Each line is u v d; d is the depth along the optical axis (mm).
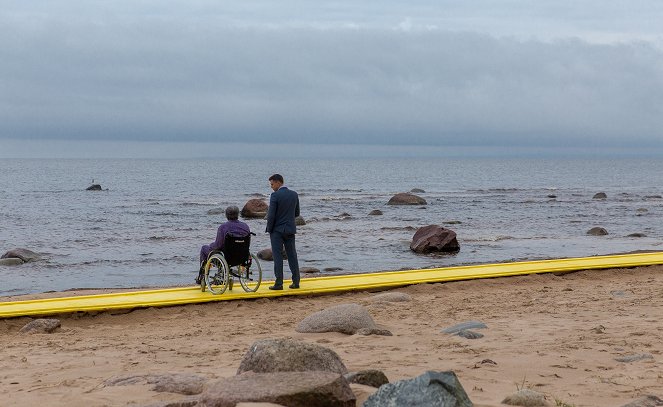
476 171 192250
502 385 7035
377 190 82438
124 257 27453
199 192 79688
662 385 7066
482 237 34125
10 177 131625
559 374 7641
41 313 12453
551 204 57812
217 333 11039
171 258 27156
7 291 20078
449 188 89500
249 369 5957
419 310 12789
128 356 9094
